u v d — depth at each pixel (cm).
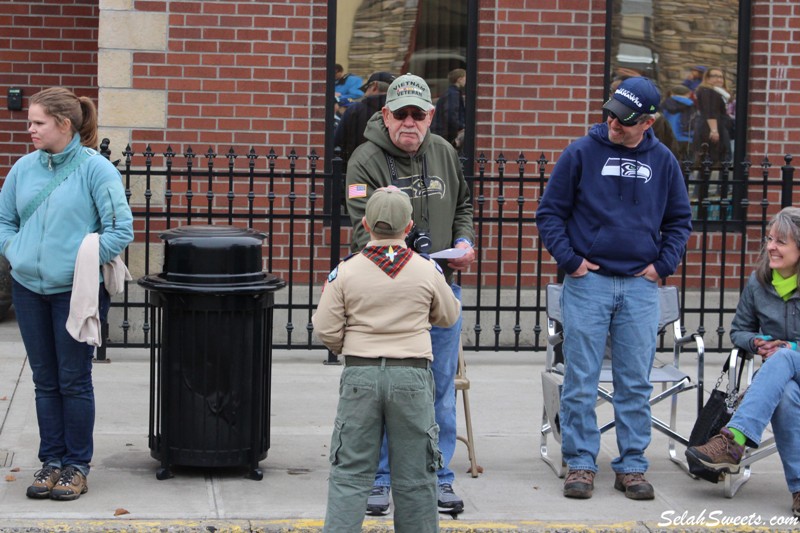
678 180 991
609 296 973
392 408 784
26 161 933
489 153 1573
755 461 1029
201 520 895
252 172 1427
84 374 939
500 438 1166
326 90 1577
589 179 973
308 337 1498
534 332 1555
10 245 923
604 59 1578
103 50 1516
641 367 985
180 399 981
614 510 955
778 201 1619
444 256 883
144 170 1496
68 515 895
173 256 973
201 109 1534
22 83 1809
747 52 1623
